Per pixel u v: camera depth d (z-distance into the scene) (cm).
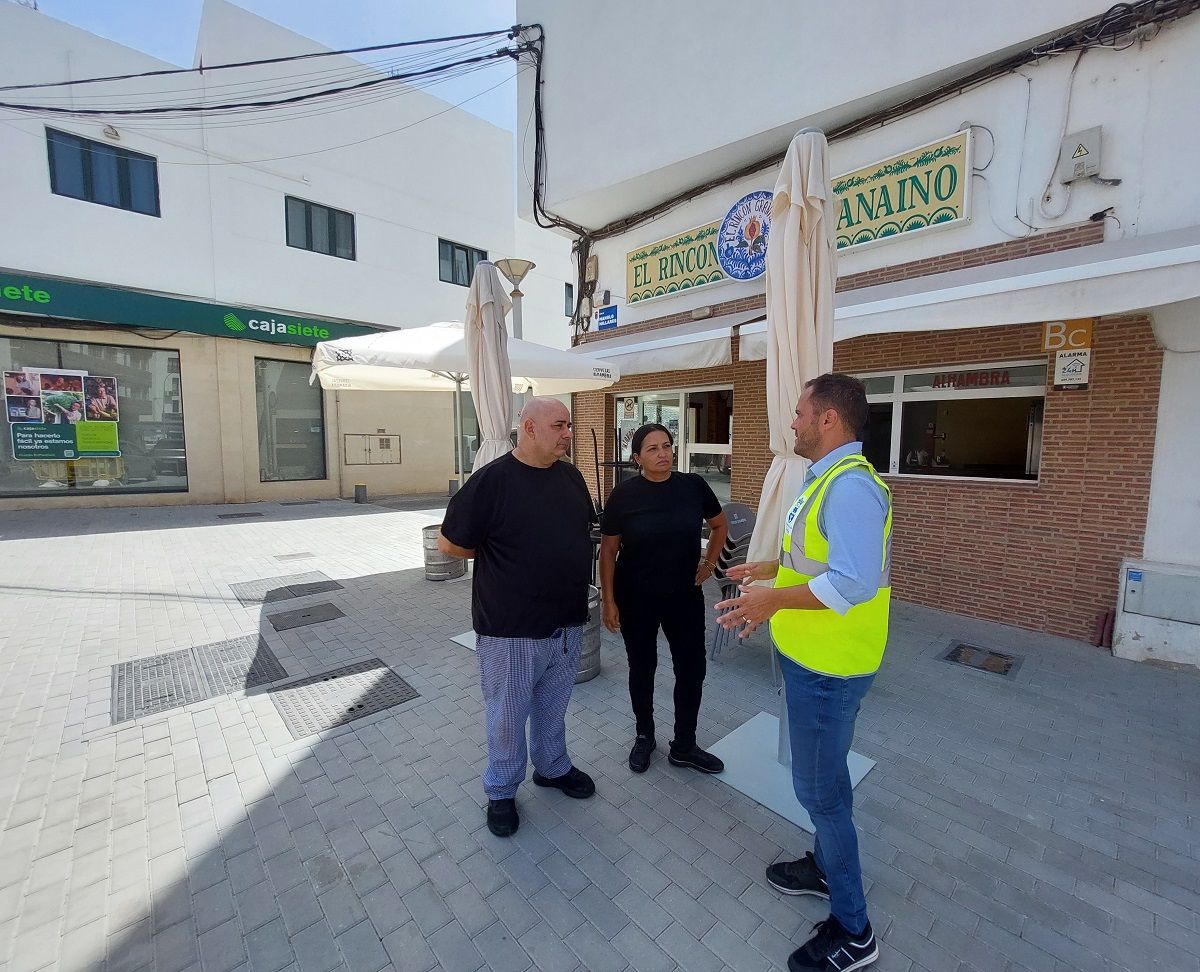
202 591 630
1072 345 467
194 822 264
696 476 303
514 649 250
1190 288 327
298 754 319
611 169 729
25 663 438
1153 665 436
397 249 1463
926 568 569
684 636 292
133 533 943
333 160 1348
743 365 738
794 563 199
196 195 1177
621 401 977
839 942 192
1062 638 488
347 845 251
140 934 206
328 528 1025
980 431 537
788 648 192
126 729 344
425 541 669
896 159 534
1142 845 253
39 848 247
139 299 1101
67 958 196
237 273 1231
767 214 651
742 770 305
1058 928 211
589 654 414
